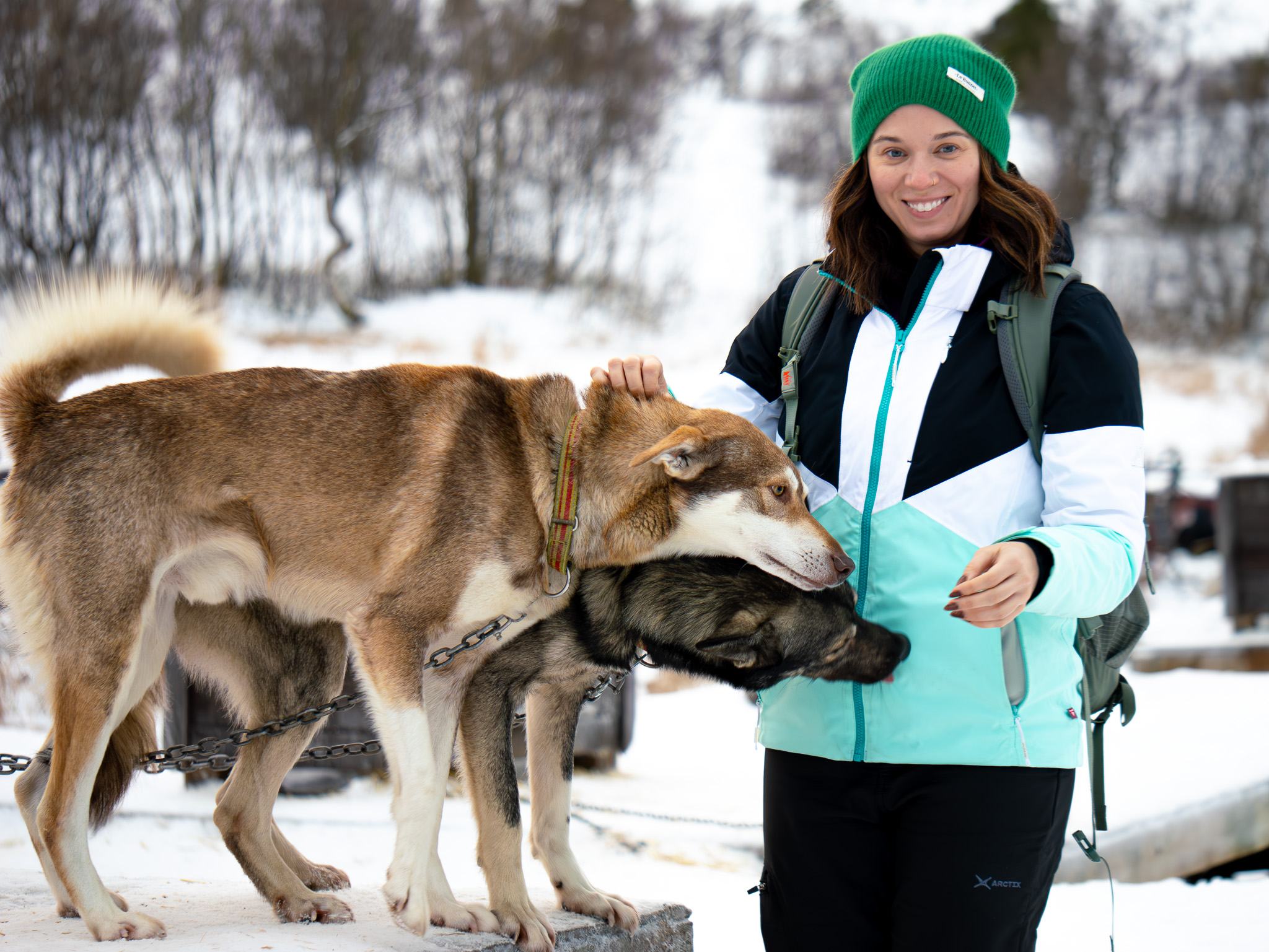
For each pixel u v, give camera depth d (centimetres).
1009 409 222
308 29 2166
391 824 446
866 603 231
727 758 607
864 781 228
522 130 2439
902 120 235
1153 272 2950
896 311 244
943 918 215
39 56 1830
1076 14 3994
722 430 259
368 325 1970
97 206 1903
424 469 256
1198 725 610
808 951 235
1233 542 907
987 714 214
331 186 2109
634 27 2942
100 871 378
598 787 529
